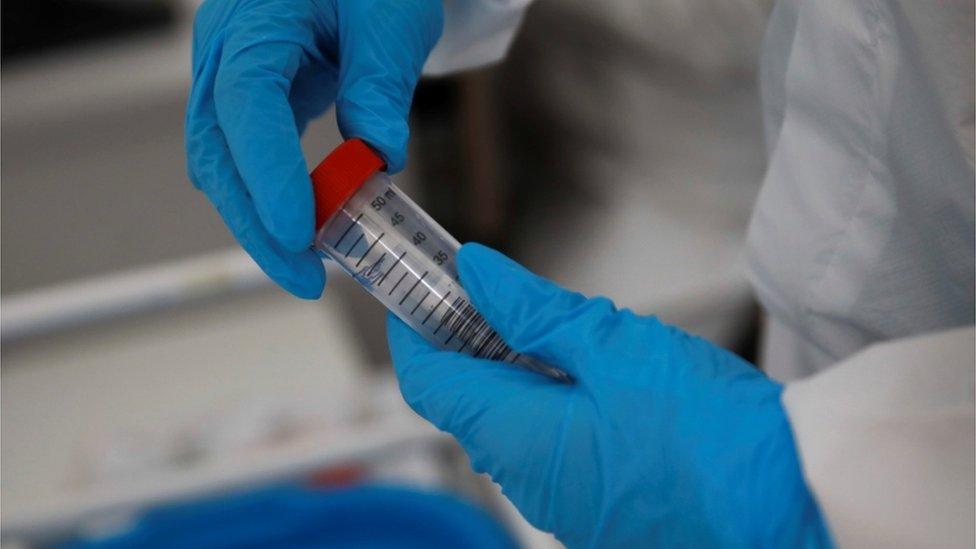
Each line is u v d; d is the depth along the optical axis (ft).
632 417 1.82
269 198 1.82
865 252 2.11
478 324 2.06
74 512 3.46
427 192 6.20
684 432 1.78
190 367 4.14
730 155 4.61
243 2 2.16
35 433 3.88
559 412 1.88
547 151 5.68
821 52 2.03
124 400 4.00
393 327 2.13
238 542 3.44
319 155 3.87
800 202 2.20
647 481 1.79
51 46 4.12
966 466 1.53
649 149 4.88
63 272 4.24
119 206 4.16
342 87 2.13
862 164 2.06
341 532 3.48
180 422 3.85
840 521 1.60
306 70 2.37
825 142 2.12
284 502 3.46
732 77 4.26
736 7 4.01
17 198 4.02
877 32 1.89
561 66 5.06
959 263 2.00
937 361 1.61
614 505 1.82
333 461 3.59
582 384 1.91
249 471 3.52
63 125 3.91
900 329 2.18
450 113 6.12
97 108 3.91
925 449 1.55
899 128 1.93
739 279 4.79
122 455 3.66
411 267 2.00
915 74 1.84
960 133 1.79
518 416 1.90
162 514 3.47
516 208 5.80
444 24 2.58
